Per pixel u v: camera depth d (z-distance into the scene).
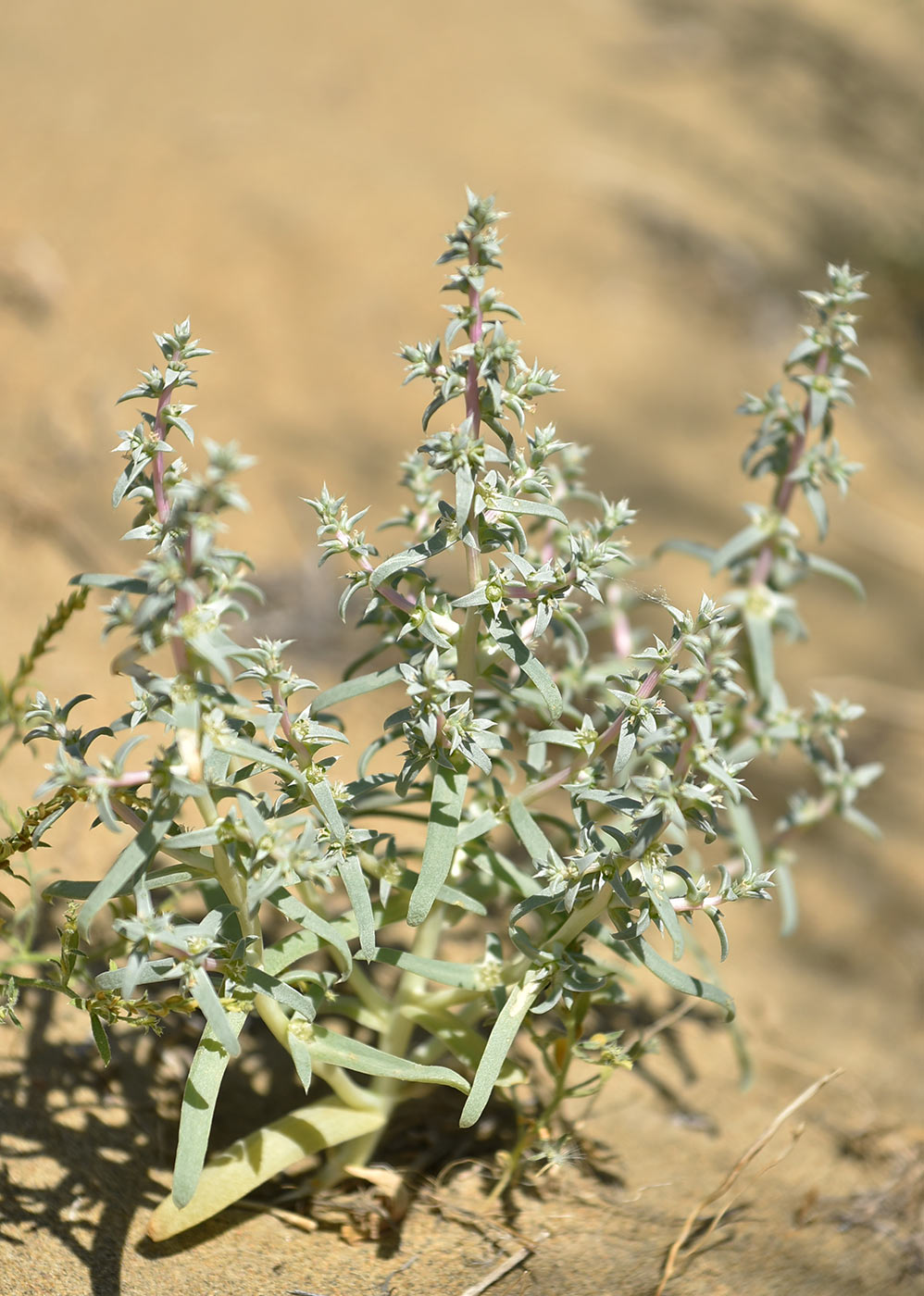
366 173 1.91
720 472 1.75
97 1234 0.99
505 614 0.96
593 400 1.78
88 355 1.51
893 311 2.21
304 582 1.34
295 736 0.96
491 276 1.87
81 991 1.07
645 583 1.51
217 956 0.95
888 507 1.83
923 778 1.38
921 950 1.22
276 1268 0.99
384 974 1.11
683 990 0.96
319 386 1.63
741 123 2.49
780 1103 1.12
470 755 0.95
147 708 0.93
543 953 0.97
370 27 2.35
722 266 2.04
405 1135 1.06
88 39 2.09
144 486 0.93
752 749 1.08
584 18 2.64
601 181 2.09
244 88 2.06
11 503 1.27
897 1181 1.08
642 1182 1.06
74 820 1.13
